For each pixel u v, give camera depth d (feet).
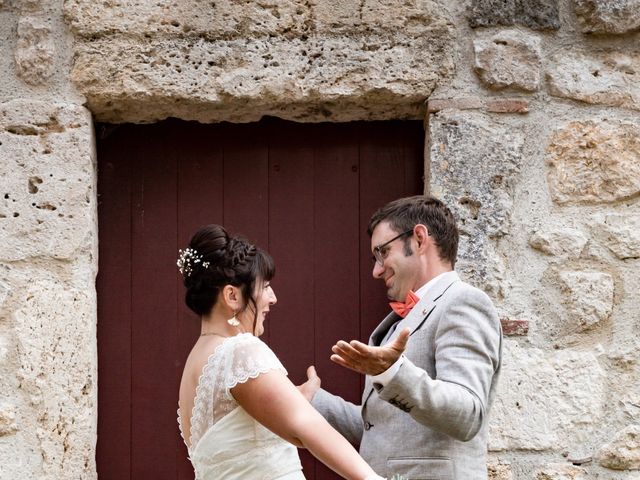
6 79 11.49
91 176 11.55
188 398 9.00
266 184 12.38
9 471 10.78
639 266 11.51
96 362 11.68
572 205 11.64
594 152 11.68
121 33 11.58
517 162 11.62
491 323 9.32
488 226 11.51
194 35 11.69
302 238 12.32
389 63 11.73
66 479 10.89
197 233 9.14
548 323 11.41
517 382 11.27
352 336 12.19
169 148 12.36
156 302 12.15
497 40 11.77
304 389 11.11
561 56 11.87
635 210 11.65
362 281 12.27
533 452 11.21
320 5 11.80
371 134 12.43
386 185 12.41
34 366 10.99
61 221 11.29
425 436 9.24
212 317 9.09
